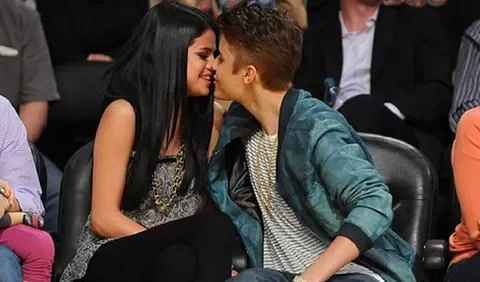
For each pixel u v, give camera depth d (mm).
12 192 9070
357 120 12164
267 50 8633
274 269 8750
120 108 9117
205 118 9328
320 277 8086
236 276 8352
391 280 8672
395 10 13273
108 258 8688
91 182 9547
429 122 12805
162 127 9109
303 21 12727
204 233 8461
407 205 9445
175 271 8367
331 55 13156
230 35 8750
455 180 8969
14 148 9406
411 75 13055
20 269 8852
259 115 8844
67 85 13062
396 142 9641
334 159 8391
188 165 9305
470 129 8898
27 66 12812
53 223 11516
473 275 8711
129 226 9016
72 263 9133
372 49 13086
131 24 14211
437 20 13219
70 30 14141
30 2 14094
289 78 8789
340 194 8375
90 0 14172
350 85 13086
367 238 8148
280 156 8672
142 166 9148
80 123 13133
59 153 13375
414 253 8953
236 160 9164
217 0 12336
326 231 8625
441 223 11453
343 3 13234
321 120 8555
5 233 8945
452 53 13289
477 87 11461
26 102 12875
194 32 9125
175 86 9109
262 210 8930
